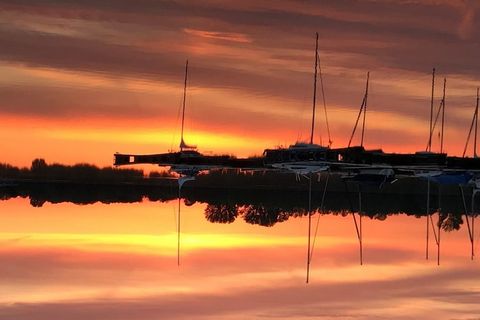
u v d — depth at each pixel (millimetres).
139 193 85688
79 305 37438
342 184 78750
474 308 38625
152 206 78875
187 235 59188
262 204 80312
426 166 46219
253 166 51031
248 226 65812
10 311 36312
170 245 54312
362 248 55062
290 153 45906
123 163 52344
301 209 78938
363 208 79000
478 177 49531
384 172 48219
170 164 51656
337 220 70938
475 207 75688
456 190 77250
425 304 39219
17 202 78500
